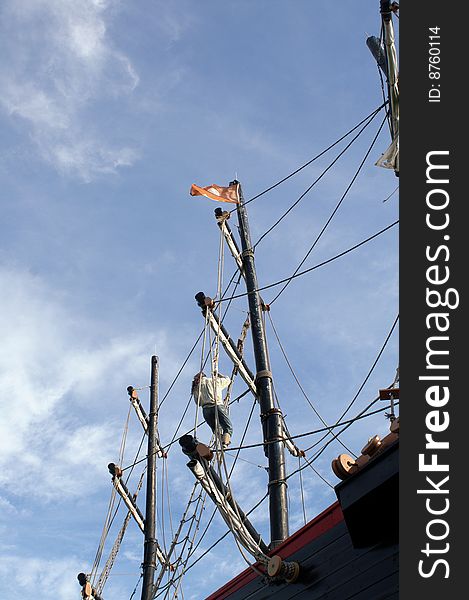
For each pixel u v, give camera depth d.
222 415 15.50
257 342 16.44
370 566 10.09
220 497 12.81
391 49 13.11
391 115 13.13
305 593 11.02
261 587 12.05
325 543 11.04
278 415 14.97
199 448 12.99
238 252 18.34
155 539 21.39
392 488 9.55
